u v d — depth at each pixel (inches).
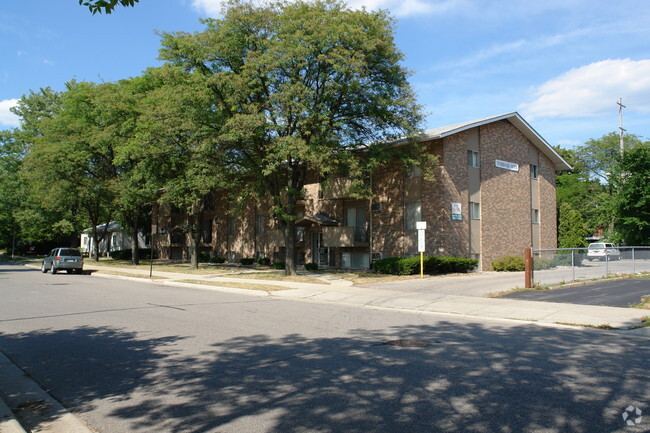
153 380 249.3
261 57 813.9
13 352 316.8
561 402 205.6
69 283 895.1
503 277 880.9
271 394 222.7
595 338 354.9
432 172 941.8
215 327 404.8
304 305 572.1
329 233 1176.8
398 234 1098.1
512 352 304.7
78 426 188.4
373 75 912.3
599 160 2309.3
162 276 1049.5
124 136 1293.1
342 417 191.3
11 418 187.9
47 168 1434.5
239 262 1558.8
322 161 835.4
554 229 1354.6
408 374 252.5
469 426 179.6
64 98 1544.0
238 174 1075.3
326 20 829.2
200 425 186.4
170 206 1932.8
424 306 539.5
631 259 914.7
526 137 1284.4
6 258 2142.0
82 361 291.0
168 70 989.2
